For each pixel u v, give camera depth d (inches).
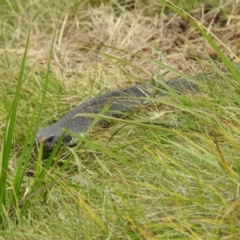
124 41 432.1
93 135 316.2
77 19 466.0
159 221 230.7
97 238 230.4
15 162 309.7
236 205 211.0
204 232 217.9
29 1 486.3
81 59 425.1
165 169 258.2
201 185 232.7
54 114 357.1
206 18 433.4
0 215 258.4
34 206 268.2
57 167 308.5
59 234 241.0
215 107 285.6
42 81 379.9
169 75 380.5
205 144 262.2
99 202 257.6
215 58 383.6
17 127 334.3
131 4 470.9
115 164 280.2
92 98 346.6
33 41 456.1
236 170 246.5
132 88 341.7
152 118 301.7
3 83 383.9
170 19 445.1
